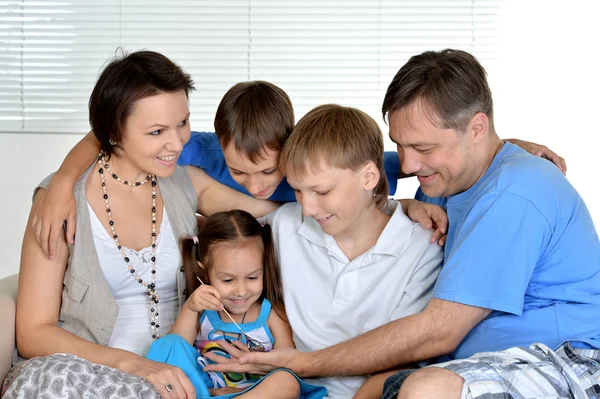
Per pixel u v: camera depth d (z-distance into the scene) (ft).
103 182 6.37
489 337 5.55
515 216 5.40
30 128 11.40
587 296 5.51
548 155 6.22
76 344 5.83
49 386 5.05
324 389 6.02
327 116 5.92
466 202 5.88
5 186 11.48
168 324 6.51
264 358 5.90
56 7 11.41
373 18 11.63
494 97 11.65
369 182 5.91
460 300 5.38
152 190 6.51
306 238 6.38
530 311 5.48
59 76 11.43
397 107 5.65
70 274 6.11
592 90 11.57
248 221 6.46
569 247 5.52
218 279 6.36
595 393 4.98
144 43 11.57
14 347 6.04
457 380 4.73
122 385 5.25
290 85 11.68
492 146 5.91
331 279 6.30
